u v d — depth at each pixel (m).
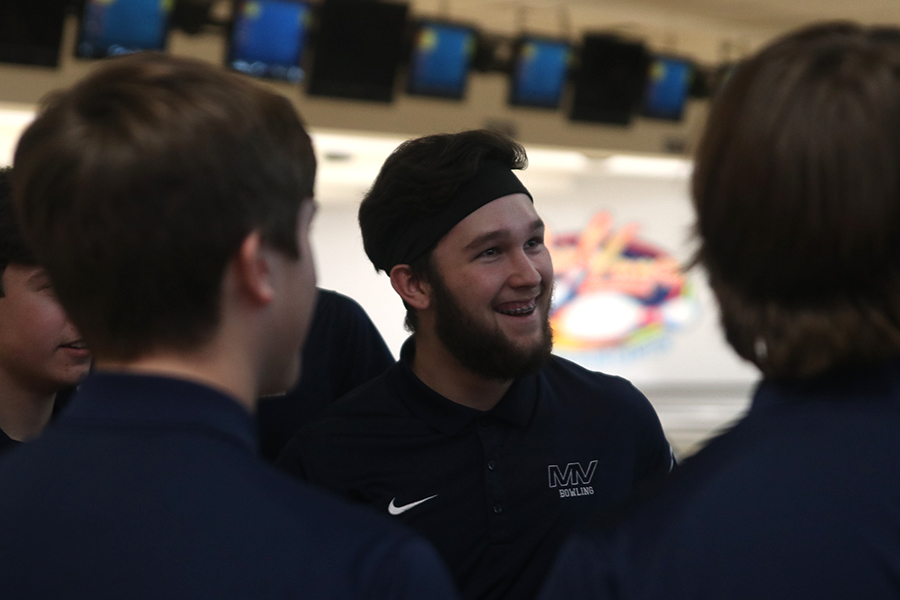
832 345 0.58
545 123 6.44
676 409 7.60
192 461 0.60
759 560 0.56
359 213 1.42
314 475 1.32
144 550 0.57
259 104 0.66
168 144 0.60
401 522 1.26
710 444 0.65
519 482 1.28
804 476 0.57
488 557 1.25
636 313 7.72
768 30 6.51
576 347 7.58
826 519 0.55
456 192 1.28
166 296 0.62
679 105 6.50
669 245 7.75
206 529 0.58
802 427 0.59
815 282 0.57
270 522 0.59
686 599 0.57
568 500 1.30
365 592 0.58
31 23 4.49
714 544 0.57
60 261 0.63
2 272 1.16
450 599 0.62
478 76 6.14
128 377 0.63
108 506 0.59
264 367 0.69
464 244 1.27
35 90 4.86
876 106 0.54
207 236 0.61
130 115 0.61
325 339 1.75
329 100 5.58
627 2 5.93
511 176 1.32
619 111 6.29
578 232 7.55
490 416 1.30
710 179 0.62
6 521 0.60
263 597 0.57
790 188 0.56
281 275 0.68
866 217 0.54
